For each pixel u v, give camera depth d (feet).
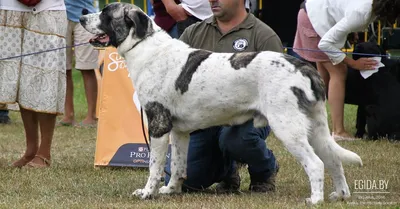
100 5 83.15
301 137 29.78
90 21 33.09
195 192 35.09
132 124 42.19
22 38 39.99
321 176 29.94
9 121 61.36
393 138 52.01
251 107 30.71
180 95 31.53
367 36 66.49
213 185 37.06
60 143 51.39
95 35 34.71
